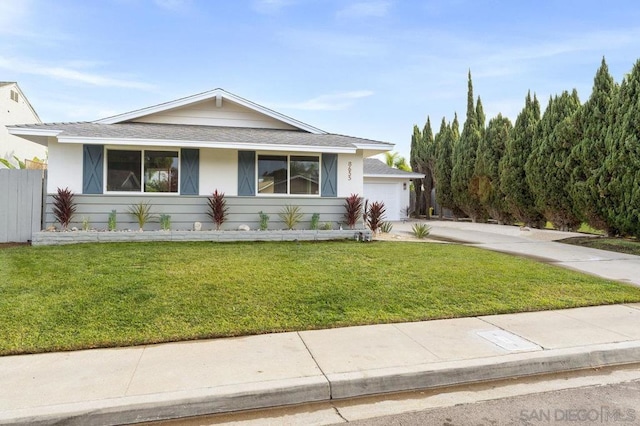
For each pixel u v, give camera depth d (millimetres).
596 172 11898
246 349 4129
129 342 4258
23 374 3525
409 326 4887
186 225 11352
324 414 3172
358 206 12266
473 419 3070
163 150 11180
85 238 9898
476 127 19797
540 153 14336
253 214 11766
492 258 8758
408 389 3590
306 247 9750
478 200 19250
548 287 6566
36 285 5906
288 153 11977
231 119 13484
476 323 5027
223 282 6273
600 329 4820
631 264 8680
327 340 4395
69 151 10609
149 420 3053
